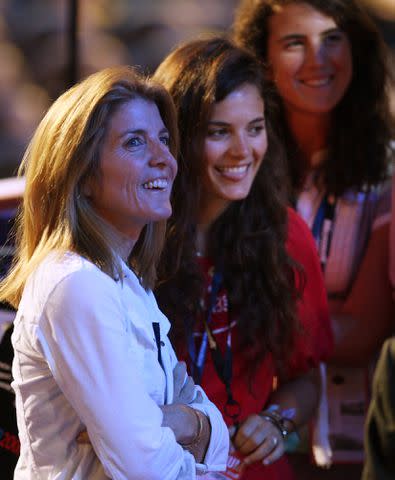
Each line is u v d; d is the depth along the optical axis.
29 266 5.56
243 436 7.18
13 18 20.97
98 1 21.09
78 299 5.29
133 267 6.22
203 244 7.45
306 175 9.05
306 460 8.95
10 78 20.03
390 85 9.16
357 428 8.94
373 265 8.98
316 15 8.70
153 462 5.38
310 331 7.81
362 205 9.01
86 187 5.64
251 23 9.05
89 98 5.55
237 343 7.33
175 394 6.08
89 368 5.28
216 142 7.05
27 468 5.66
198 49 7.07
